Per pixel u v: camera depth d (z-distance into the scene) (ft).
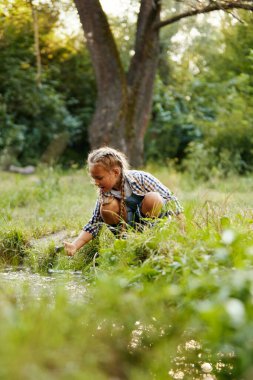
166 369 8.64
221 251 9.21
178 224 12.51
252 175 44.93
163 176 41.34
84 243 15.53
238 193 30.81
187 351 9.59
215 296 8.19
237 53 47.88
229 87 54.08
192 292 8.61
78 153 63.67
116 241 12.55
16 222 20.72
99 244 15.61
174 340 9.21
